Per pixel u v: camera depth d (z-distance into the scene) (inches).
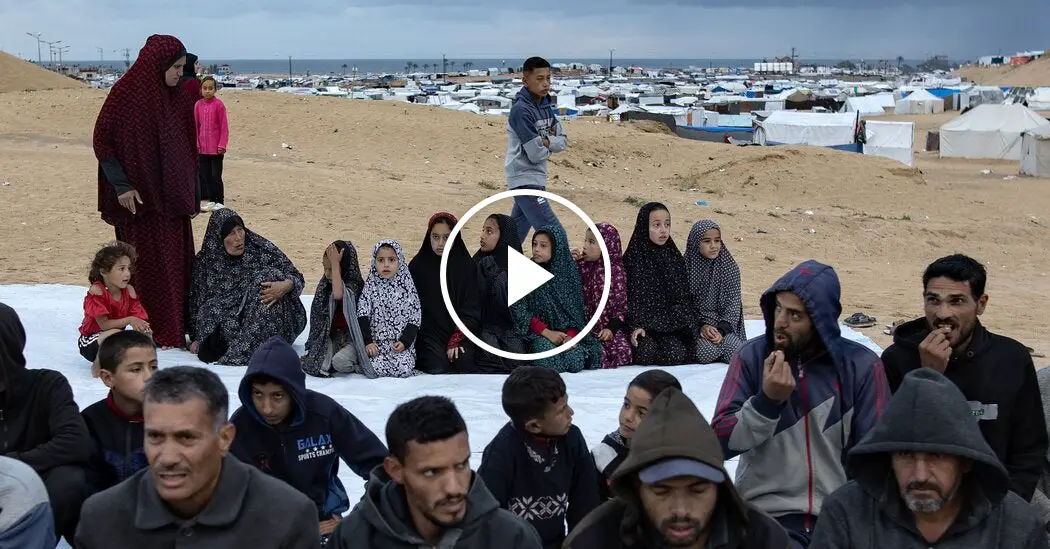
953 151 2130.9
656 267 368.5
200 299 364.2
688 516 130.0
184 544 143.6
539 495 186.2
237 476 147.4
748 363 183.2
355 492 230.2
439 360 349.7
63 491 179.6
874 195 1354.6
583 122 1780.3
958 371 182.9
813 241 901.2
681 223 893.2
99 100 1369.3
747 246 842.8
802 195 1338.6
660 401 133.9
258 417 186.2
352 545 145.7
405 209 820.0
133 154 354.6
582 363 353.1
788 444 177.6
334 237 711.7
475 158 1275.8
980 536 140.6
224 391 146.3
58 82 2760.8
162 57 352.8
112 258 324.8
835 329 176.9
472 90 4421.8
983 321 630.5
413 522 143.9
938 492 135.9
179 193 360.8
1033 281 835.4
